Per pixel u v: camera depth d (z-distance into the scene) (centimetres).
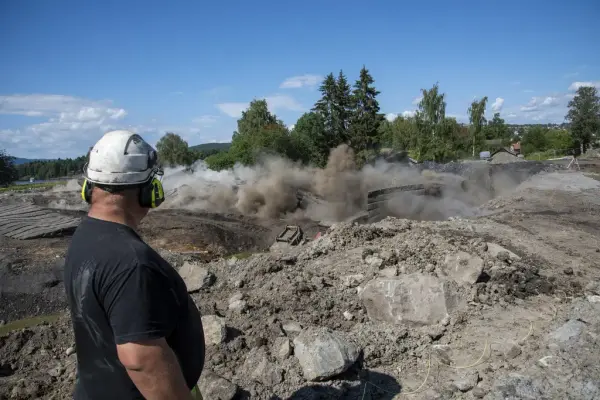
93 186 207
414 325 507
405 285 529
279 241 1291
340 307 559
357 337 475
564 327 441
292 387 401
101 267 187
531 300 580
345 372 420
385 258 670
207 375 403
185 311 209
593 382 342
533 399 343
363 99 4350
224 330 471
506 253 707
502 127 8438
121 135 209
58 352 552
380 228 869
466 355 447
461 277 602
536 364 392
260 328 494
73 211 1747
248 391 394
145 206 217
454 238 782
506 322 505
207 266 819
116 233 199
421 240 755
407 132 5953
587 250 880
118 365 194
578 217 1318
